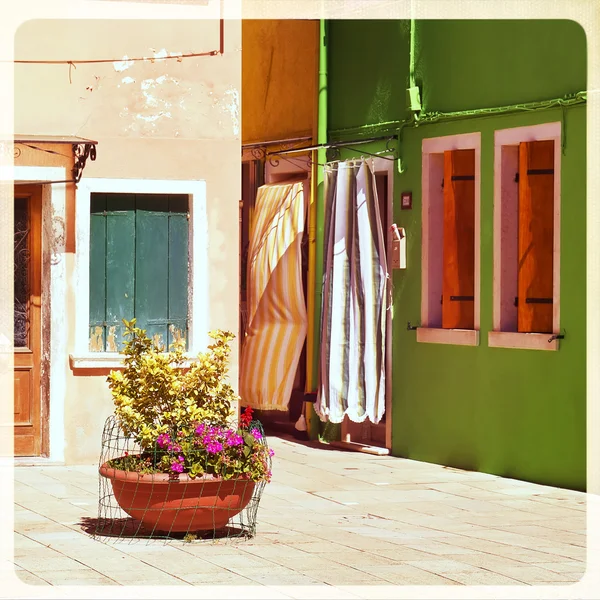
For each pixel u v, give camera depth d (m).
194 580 7.68
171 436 8.95
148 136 12.81
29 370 12.69
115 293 12.79
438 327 13.41
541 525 9.93
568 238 11.65
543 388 11.96
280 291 15.72
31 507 10.29
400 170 13.82
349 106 14.73
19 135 12.55
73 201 12.64
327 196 14.68
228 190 12.98
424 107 13.49
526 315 12.18
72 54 12.68
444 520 10.12
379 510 10.56
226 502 8.88
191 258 12.93
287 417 16.27
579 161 11.52
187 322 12.96
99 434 12.65
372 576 7.86
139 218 12.85
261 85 16.72
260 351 15.88
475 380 12.79
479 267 12.76
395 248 13.81
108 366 12.63
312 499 11.09
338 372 14.27
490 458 12.61
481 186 12.71
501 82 12.46
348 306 14.25
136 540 8.92
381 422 14.55
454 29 13.08
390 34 14.02
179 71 12.88
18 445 12.66
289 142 15.96
